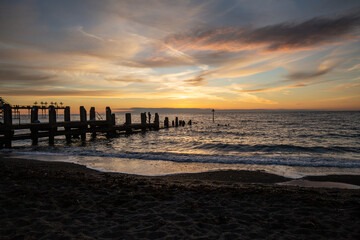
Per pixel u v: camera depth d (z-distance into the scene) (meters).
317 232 3.99
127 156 12.77
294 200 5.57
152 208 5.06
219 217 4.58
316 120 72.69
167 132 32.22
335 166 10.35
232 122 64.94
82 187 6.44
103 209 4.95
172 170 9.76
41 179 7.19
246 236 3.84
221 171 9.55
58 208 4.93
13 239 3.59
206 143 19.94
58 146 17.77
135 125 29.59
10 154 13.81
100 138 24.55
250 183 7.70
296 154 14.40
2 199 5.36
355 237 3.82
